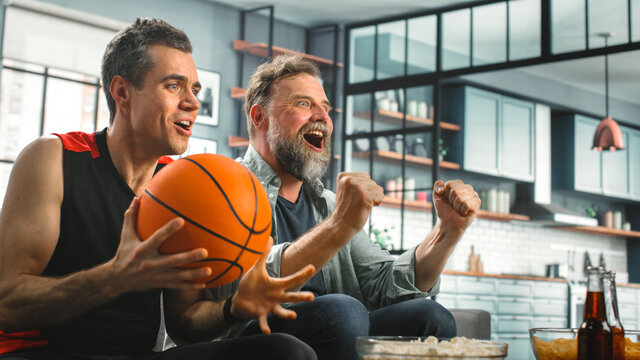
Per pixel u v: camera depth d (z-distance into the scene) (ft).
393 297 5.19
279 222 5.22
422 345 2.81
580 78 26.86
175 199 3.11
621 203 29.55
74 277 3.37
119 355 4.00
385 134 21.45
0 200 17.22
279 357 3.47
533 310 22.00
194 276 3.05
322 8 21.88
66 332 3.90
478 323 7.47
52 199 3.88
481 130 25.21
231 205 3.18
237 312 3.47
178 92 4.12
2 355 3.76
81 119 18.72
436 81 20.93
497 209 25.46
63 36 18.58
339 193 3.86
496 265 25.70
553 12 20.43
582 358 3.49
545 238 27.22
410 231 21.75
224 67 21.33
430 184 21.79
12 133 17.67
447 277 19.90
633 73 26.09
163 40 4.09
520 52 23.38
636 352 3.77
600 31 21.12
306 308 4.19
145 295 4.09
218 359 3.74
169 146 4.13
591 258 28.37
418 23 22.07
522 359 21.52
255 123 5.56
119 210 4.09
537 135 26.81
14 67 17.75
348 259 5.42
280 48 20.84
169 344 5.10
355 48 23.02
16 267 3.71
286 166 5.33
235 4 21.53
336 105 22.85
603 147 23.97
